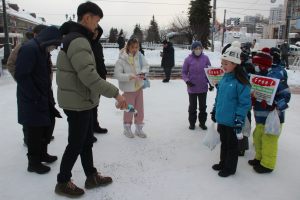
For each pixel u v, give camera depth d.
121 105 3.08
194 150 4.77
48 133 4.07
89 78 2.91
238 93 3.66
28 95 3.62
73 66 2.94
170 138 5.29
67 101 3.07
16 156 4.44
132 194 3.49
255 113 4.11
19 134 5.34
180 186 3.68
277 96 3.94
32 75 3.62
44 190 3.54
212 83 5.02
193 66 5.57
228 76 3.81
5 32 16.19
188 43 42.03
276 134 3.84
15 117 6.36
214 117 4.14
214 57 20.95
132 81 4.99
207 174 3.99
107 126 5.87
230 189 3.64
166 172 4.03
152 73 13.31
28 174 3.91
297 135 5.59
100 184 3.61
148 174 3.97
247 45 6.12
